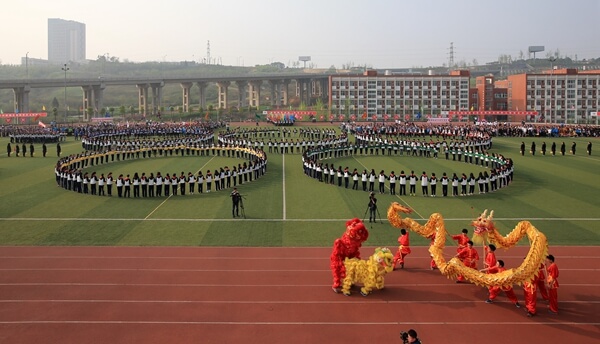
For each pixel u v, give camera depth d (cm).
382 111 17225
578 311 2283
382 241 3303
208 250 3091
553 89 16388
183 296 2412
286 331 2083
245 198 4591
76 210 4100
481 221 2609
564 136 10419
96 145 8181
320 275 2686
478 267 2836
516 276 2247
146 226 3625
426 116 16150
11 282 2577
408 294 2464
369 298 2414
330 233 3459
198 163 6888
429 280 2645
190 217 3888
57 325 2131
